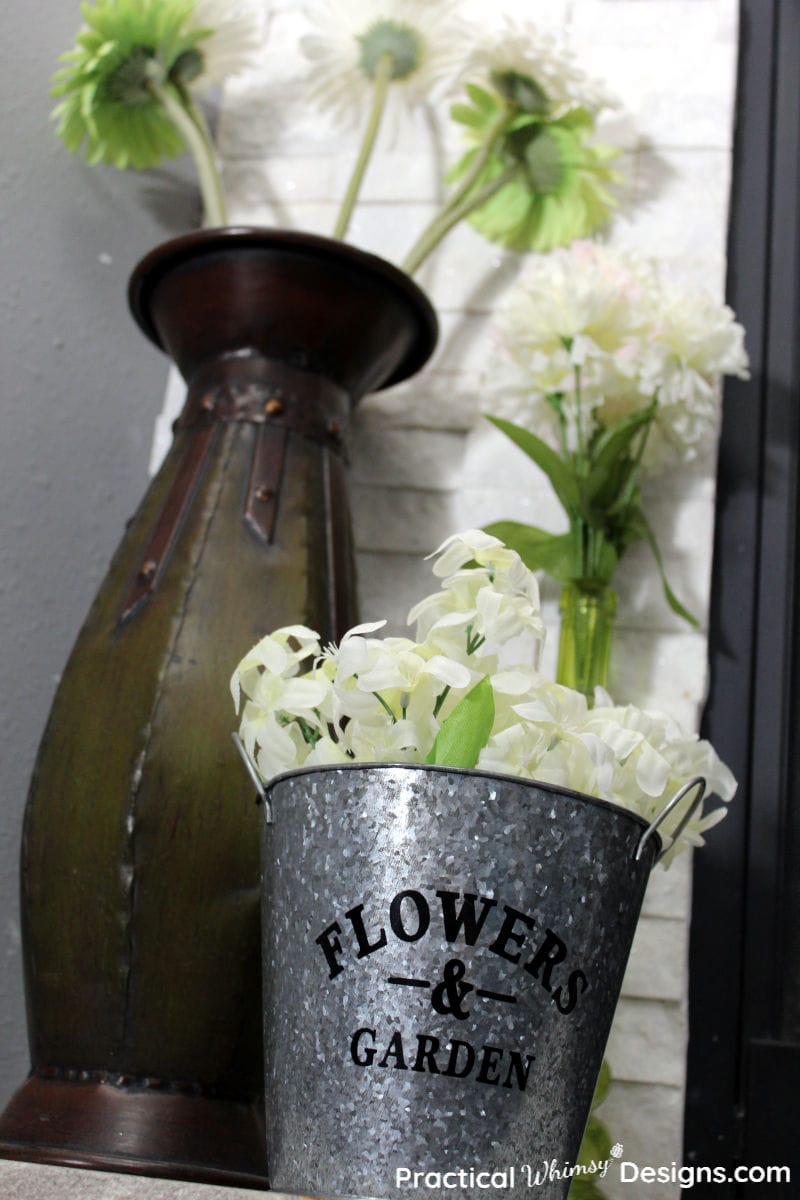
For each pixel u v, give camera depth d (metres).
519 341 1.19
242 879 0.90
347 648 0.69
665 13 1.44
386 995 0.64
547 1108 0.65
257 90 1.52
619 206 1.38
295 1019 0.67
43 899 0.92
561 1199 0.67
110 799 0.91
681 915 1.14
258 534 1.02
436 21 1.31
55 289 1.34
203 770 0.91
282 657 0.74
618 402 1.22
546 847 0.66
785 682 1.24
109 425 1.38
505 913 0.65
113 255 1.42
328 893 0.67
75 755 0.94
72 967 0.90
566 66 1.27
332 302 1.09
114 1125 0.85
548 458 1.18
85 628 1.01
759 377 1.34
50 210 1.35
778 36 1.45
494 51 1.28
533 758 0.70
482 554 0.74
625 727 0.75
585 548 1.18
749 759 1.23
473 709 0.69
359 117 1.43
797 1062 1.11
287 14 1.54
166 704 0.93
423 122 1.47
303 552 1.02
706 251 1.35
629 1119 1.10
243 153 1.50
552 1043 0.65
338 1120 0.64
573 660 1.15
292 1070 0.67
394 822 0.66
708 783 0.79
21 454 1.26
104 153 1.35
